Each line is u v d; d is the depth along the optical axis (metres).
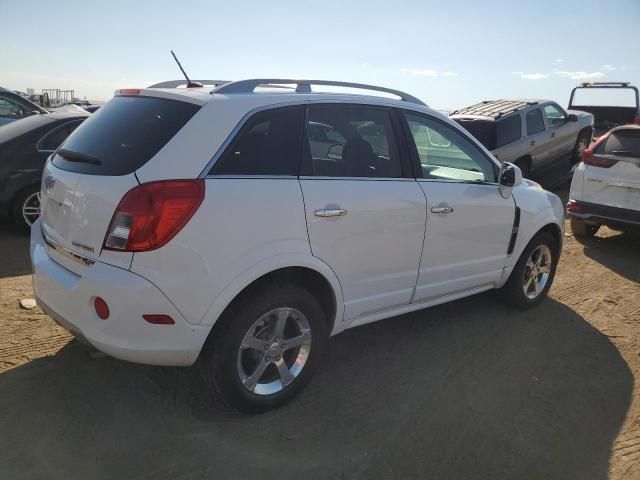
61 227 2.76
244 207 2.63
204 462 2.57
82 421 2.81
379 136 3.37
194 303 2.53
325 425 2.92
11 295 4.27
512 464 2.70
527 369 3.67
